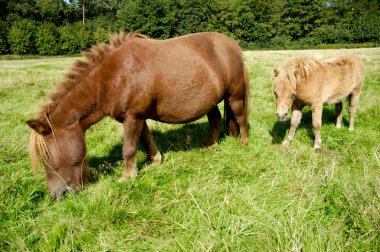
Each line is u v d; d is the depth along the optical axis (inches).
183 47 159.2
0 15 2591.0
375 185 117.4
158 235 112.3
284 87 167.0
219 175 148.3
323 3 2383.1
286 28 2405.3
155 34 2556.6
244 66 190.5
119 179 155.9
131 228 115.6
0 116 269.7
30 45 1975.9
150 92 147.3
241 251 98.6
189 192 130.3
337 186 126.1
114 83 141.9
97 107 146.2
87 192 136.8
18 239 107.4
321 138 206.7
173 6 2551.7
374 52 1102.4
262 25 2370.8
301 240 99.0
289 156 169.8
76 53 2074.3
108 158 185.2
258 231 105.7
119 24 2586.1
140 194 135.0
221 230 108.3
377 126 224.2
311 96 182.4
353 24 2225.6
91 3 3225.9
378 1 2395.4
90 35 2176.4
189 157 173.2
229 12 2464.3
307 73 175.6
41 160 135.0
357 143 188.5
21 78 495.8
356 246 96.6
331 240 97.7
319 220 110.5
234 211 117.8
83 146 143.1
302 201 121.4
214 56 168.6
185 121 169.3
